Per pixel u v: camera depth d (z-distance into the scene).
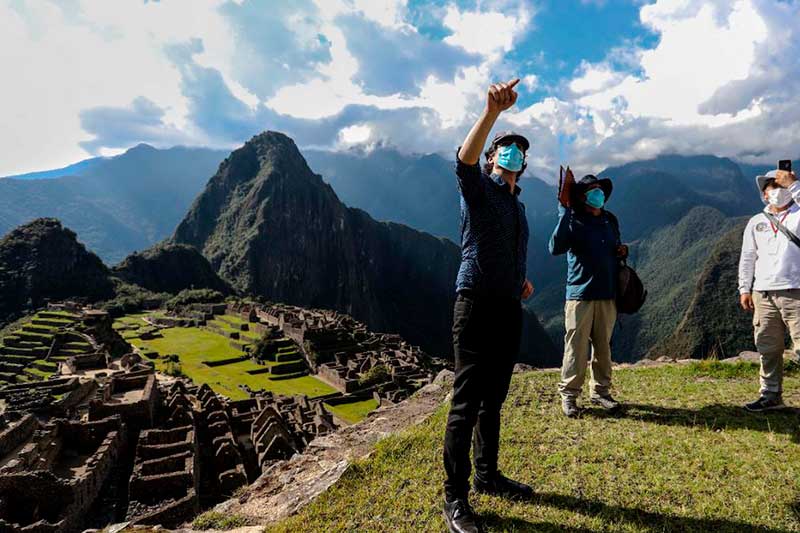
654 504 3.98
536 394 7.43
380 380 66.31
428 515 4.01
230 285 199.62
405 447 5.42
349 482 4.80
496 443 4.16
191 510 18.64
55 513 17.47
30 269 122.06
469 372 3.72
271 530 4.18
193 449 22.23
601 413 6.36
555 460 4.87
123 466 23.42
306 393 64.06
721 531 3.59
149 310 133.50
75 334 66.38
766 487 4.19
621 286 6.41
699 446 5.08
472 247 3.80
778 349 6.18
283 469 6.00
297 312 129.50
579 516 3.83
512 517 3.86
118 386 34.75
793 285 5.96
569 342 6.39
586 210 6.52
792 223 6.11
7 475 17.27
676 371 8.75
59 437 23.45
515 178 4.16
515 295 3.84
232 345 90.75
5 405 33.88
